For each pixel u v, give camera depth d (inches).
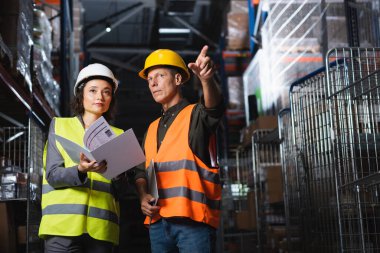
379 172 129.2
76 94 120.2
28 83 195.6
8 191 173.2
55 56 309.1
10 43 174.6
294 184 223.0
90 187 112.6
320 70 186.1
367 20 234.4
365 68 171.8
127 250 422.9
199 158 109.2
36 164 187.2
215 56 498.3
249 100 338.0
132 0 498.9
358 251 159.0
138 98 652.7
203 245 106.8
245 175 352.2
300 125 199.0
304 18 270.8
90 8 519.5
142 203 110.4
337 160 153.7
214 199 111.0
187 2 477.1
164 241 110.3
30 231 168.6
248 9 377.7
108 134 103.0
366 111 168.4
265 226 283.3
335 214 175.9
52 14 316.5
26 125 241.1
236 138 418.6
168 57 113.3
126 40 595.8
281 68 283.1
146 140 118.0
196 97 595.8
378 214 173.0
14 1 176.6
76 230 108.3
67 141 113.8
